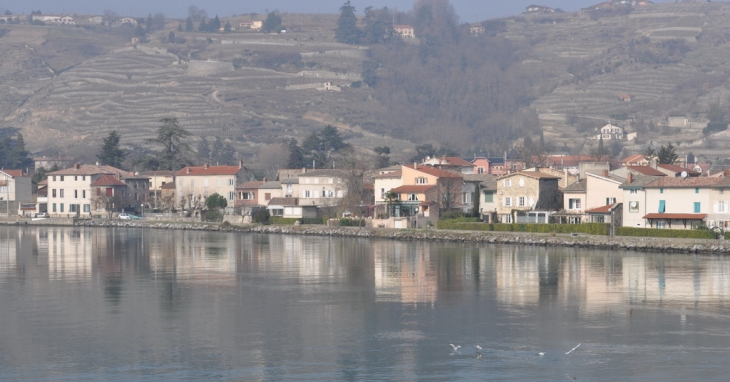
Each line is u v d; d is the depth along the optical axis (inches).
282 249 7327.8
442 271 5620.1
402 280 5211.6
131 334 3722.9
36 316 4082.2
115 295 4672.7
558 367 3238.2
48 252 7121.1
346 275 5457.7
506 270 5649.6
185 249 7367.1
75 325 3890.3
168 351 3452.3
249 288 4918.8
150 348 3494.1
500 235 7849.4
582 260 6215.6
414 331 3777.1
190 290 4847.4
